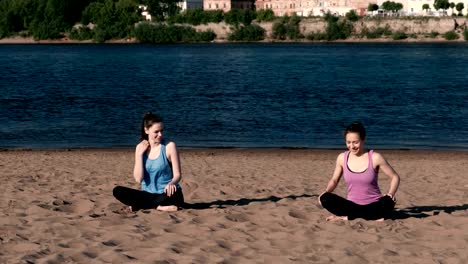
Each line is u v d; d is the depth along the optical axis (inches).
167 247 355.6
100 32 7185.0
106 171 721.6
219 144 1085.1
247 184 609.0
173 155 452.8
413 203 508.7
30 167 765.9
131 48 5895.7
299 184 620.1
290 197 529.3
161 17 7500.0
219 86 2265.0
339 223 415.2
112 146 1058.7
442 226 414.6
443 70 3014.3
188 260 333.7
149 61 3969.0
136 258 338.6
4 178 641.6
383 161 422.6
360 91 2068.2
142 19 7450.8
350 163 429.7
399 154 960.3
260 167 787.4
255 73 2903.5
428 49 5167.3
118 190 445.1
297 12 7755.9
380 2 7313.0
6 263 324.5
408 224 418.0
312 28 6929.1
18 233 382.9
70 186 576.4
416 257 344.5
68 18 7573.8
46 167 766.5
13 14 7554.1
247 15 7066.9
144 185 458.9
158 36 6998.0
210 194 534.3
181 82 2453.2
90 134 1210.0
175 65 3555.6
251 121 1392.7
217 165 807.1
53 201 479.2
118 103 1756.9
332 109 1609.3
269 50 5251.0
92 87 2261.3
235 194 539.8
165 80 2556.6
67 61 4023.1
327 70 3073.3
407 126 1318.9
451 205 498.6
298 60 3905.0
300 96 1925.4
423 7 7057.1
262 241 374.6
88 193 528.1
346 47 5693.9
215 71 3048.7
